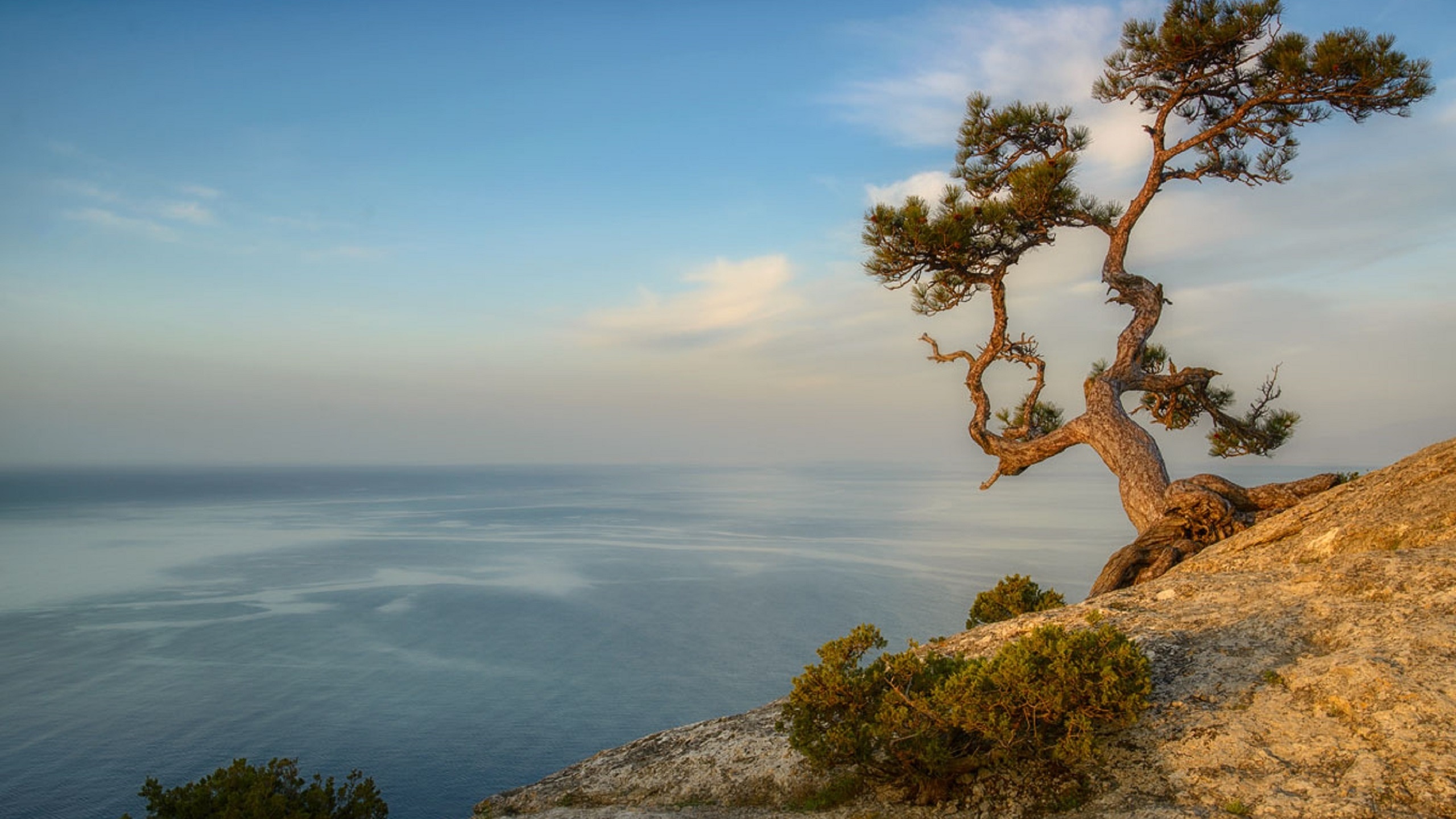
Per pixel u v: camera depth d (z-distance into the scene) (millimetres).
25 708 103312
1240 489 16547
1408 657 8508
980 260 19078
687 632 146000
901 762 9531
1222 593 11773
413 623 154625
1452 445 13180
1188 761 8367
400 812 74125
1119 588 15906
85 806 75375
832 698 9789
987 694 8781
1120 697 8328
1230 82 18375
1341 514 13094
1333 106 17375
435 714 102125
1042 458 20047
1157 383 19516
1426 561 10445
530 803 12133
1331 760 7629
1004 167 20547
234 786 12609
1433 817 6539
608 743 93562
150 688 111062
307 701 106812
